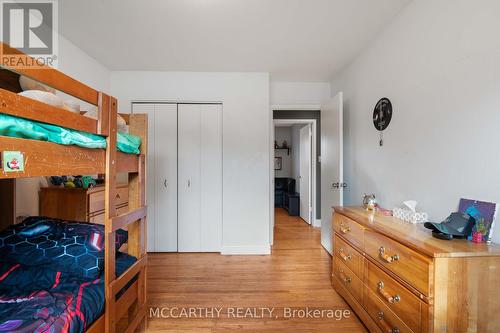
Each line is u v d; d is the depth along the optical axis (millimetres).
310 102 3463
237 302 1967
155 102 3064
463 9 1336
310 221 4566
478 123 1258
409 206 1639
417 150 1707
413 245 1148
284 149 6809
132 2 1760
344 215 1928
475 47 1271
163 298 2021
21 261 1187
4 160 702
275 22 2027
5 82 1425
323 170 3275
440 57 1498
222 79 3057
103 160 1169
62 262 1196
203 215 3107
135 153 1539
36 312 899
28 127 781
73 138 957
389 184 2041
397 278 1278
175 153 3082
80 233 1331
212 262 2775
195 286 2219
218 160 3104
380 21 2016
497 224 1166
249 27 2100
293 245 3375
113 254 1205
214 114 3098
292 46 2436
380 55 2178
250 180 3062
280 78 3309
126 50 2512
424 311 1077
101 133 1116
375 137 2258
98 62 2777
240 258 2898
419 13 1678
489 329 1055
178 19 1980
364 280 1616
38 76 789
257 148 3064
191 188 3094
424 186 1641
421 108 1665
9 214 1693
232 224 3059
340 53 2576
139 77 3031
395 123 1957
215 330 1638
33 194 1923
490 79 1197
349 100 2828
